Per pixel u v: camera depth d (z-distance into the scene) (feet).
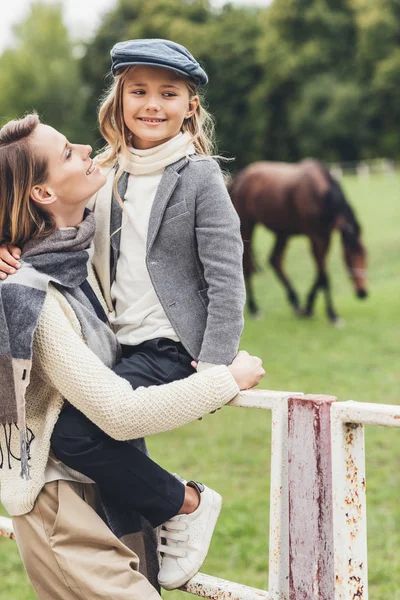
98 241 5.97
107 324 5.78
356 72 108.58
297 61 107.76
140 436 5.21
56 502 5.41
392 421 4.43
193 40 114.11
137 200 5.86
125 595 5.24
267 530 13.09
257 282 47.73
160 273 5.64
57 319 5.24
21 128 5.63
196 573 5.58
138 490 5.37
